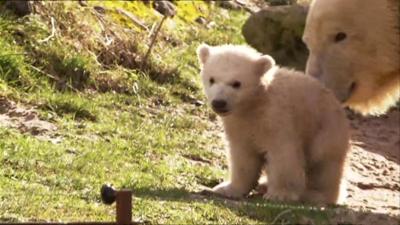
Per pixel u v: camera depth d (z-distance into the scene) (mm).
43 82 26078
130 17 32719
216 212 15938
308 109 18562
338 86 20656
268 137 18219
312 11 20859
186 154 22656
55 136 21828
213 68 18297
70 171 18531
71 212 15328
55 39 28312
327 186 18844
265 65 18203
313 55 20719
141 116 26000
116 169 19516
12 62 25797
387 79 21375
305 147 18734
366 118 31406
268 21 34188
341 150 18969
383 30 20797
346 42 20594
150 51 30234
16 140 20109
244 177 18719
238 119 18328
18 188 16547
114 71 28562
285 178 18125
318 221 15867
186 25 35719
